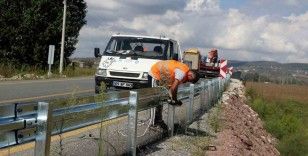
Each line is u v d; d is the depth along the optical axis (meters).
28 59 35.47
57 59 37.47
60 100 5.94
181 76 10.81
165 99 10.95
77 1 38.31
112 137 9.77
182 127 12.40
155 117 11.38
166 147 10.06
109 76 16.34
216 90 22.53
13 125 4.95
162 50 16.73
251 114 26.58
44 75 31.23
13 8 34.09
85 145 8.82
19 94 17.75
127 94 8.30
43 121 5.42
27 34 34.62
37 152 5.43
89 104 6.83
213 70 46.66
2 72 27.75
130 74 16.20
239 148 11.98
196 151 10.02
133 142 8.32
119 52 16.91
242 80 55.78
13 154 7.60
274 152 18.09
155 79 11.10
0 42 34.28
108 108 7.43
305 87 62.31
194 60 43.47
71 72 36.34
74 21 38.06
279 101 42.62
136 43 17.00
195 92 15.72
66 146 8.52
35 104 5.39
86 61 51.59
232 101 25.47
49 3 35.53
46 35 35.53
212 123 13.96
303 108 42.62
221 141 11.84
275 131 24.84
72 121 6.37
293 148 21.44
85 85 24.70
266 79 73.88
